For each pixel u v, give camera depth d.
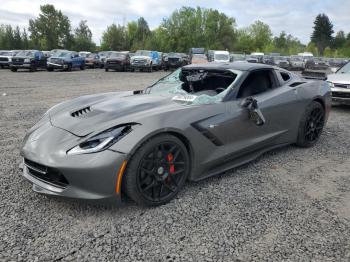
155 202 3.02
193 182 3.60
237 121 3.64
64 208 2.99
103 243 2.50
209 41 80.81
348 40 104.50
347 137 5.56
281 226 2.75
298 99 4.52
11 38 64.75
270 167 4.08
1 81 14.74
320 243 2.53
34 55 23.20
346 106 8.78
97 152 2.72
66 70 24.91
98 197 2.74
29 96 9.84
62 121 3.20
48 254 2.36
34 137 3.09
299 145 4.84
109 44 74.56
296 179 3.74
